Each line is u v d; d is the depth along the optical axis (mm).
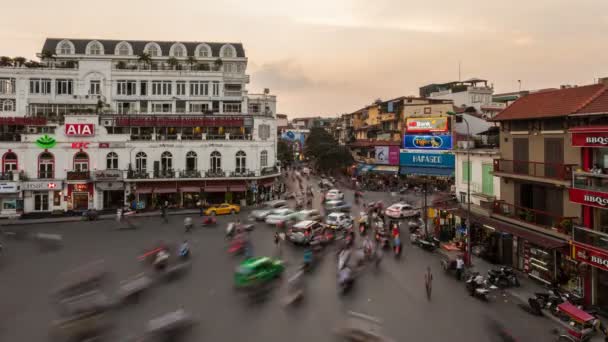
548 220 25453
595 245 20266
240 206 54438
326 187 69688
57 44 64688
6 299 21875
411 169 66000
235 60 70812
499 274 24453
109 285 23984
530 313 20703
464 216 31703
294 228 33812
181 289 23516
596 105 22344
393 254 30969
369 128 82562
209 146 55188
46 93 58969
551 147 25109
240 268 24391
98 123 52000
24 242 34938
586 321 17750
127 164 52656
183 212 50125
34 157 50000
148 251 31500
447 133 61812
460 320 19828
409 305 21547
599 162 21656
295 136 132625
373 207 48062
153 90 62062
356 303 21719
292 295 22609
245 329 18719
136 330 18422
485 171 33562
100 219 46281
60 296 22281
